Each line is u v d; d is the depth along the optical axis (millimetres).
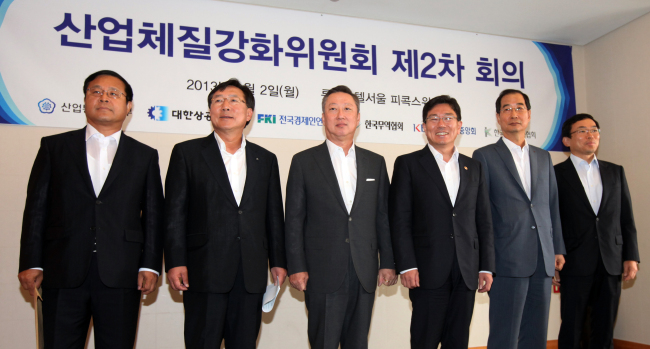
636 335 3428
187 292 1939
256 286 1940
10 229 2711
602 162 2879
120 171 1968
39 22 2809
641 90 3479
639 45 3504
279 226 2102
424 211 2166
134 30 2979
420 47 3564
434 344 2078
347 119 2193
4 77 2725
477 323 3398
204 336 1859
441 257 2092
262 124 3152
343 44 3391
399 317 3270
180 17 3078
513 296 2346
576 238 2689
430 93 3527
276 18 3271
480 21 3549
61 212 1855
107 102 2035
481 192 2270
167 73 3012
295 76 3254
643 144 3447
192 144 2070
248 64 3170
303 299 3123
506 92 2666
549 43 3895
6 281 2682
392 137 3400
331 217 2078
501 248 2385
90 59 2875
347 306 2053
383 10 3361
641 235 3438
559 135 3807
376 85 3416
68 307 1796
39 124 2762
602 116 3809
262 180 2090
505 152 2529
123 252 1883
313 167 2164
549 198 2594
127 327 1873
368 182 2184
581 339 2730
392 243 2174
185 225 1957
